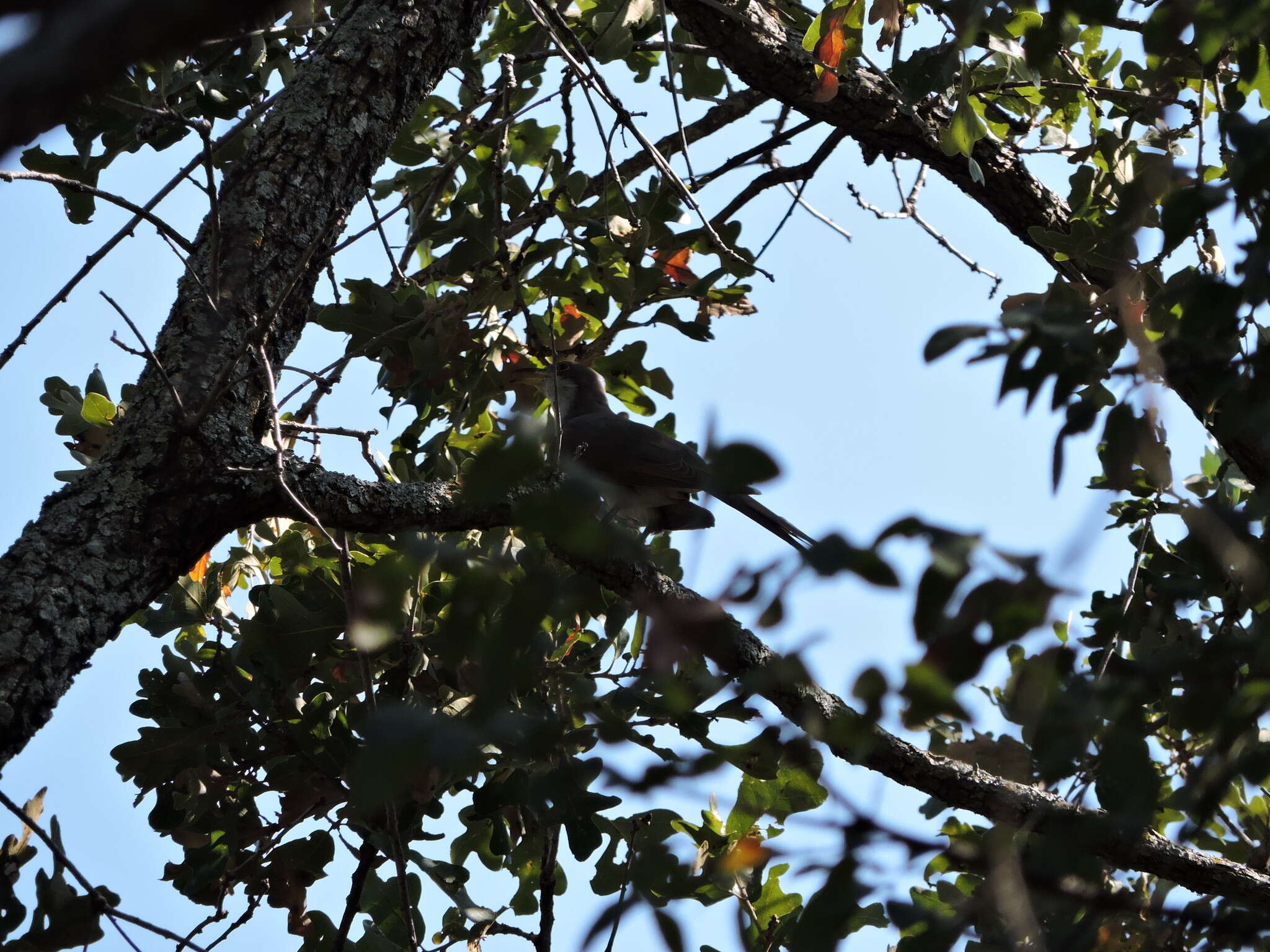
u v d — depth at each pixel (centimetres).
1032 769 289
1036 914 283
